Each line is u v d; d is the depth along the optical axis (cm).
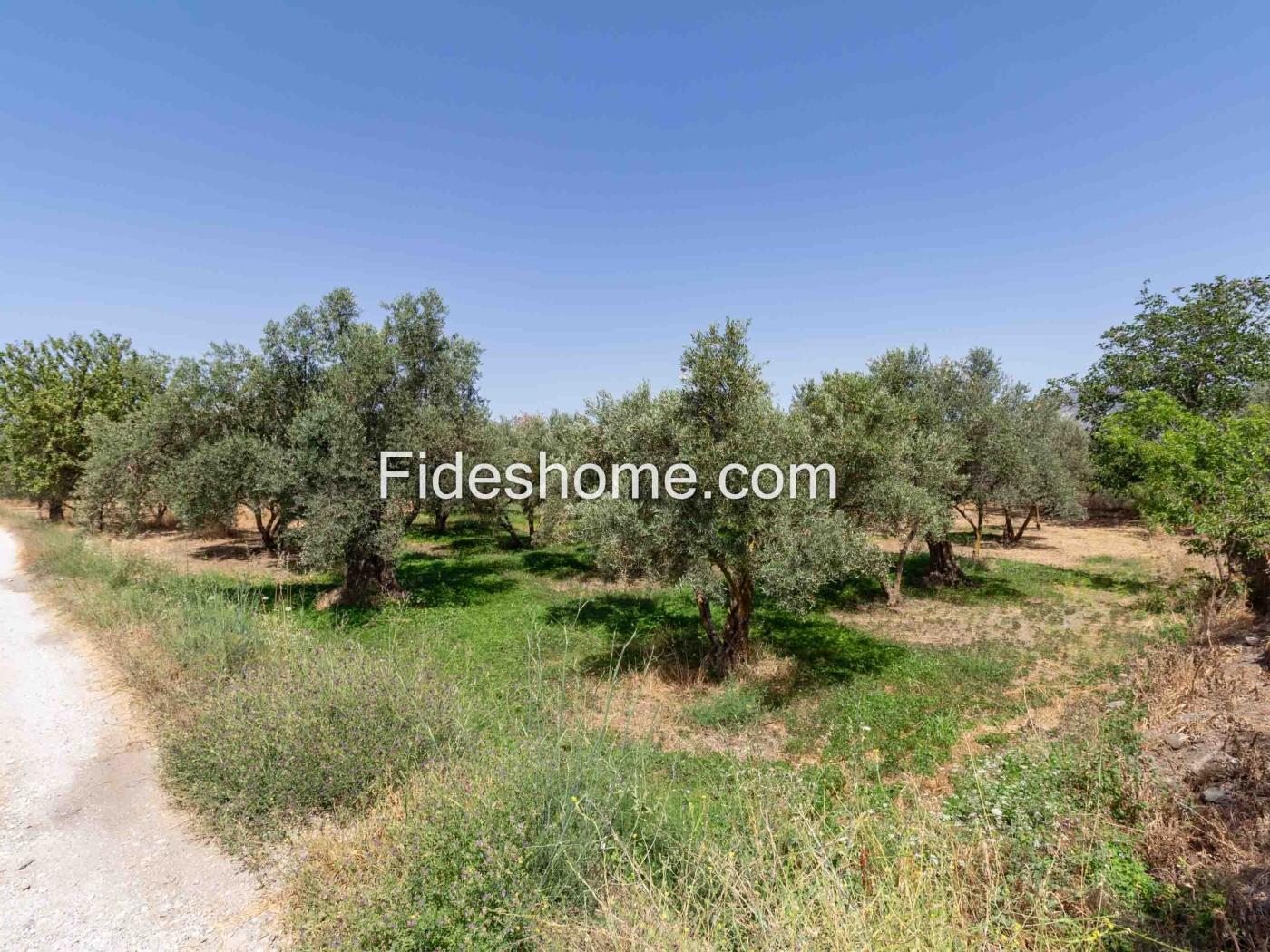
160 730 610
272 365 1473
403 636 1189
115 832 461
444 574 1864
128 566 1251
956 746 728
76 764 567
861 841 365
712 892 308
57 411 2408
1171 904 308
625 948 275
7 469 2617
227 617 884
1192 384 2241
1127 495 1800
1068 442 2436
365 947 319
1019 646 1128
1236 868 327
